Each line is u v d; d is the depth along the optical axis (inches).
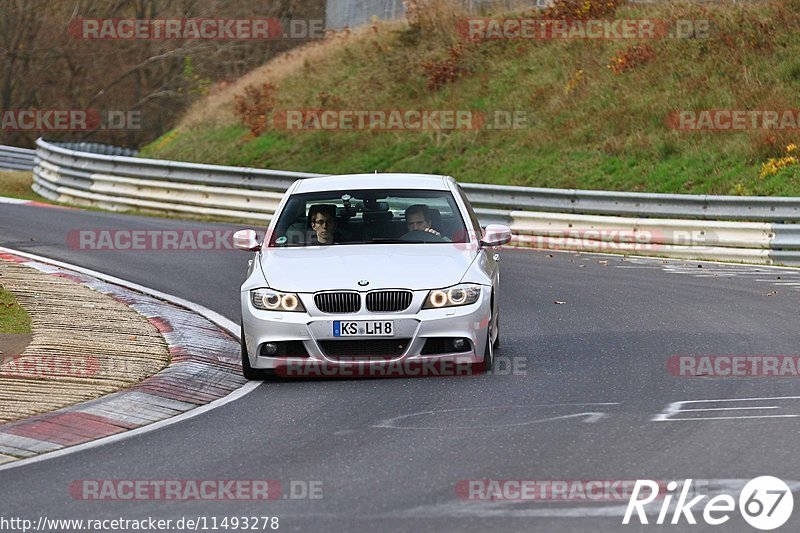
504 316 1692.9
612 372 1253.1
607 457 884.6
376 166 3767.2
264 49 6338.6
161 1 6476.4
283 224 1362.0
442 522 721.6
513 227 2815.0
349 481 830.5
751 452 889.5
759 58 3563.0
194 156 4291.3
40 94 6476.4
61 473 876.6
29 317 1530.5
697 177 3046.3
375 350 1212.5
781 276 2135.8
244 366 1262.3
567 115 3656.5
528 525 713.0
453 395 1144.8
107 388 1170.6
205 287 1972.2
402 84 4227.4
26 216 2974.9
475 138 3713.1
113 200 3501.5
